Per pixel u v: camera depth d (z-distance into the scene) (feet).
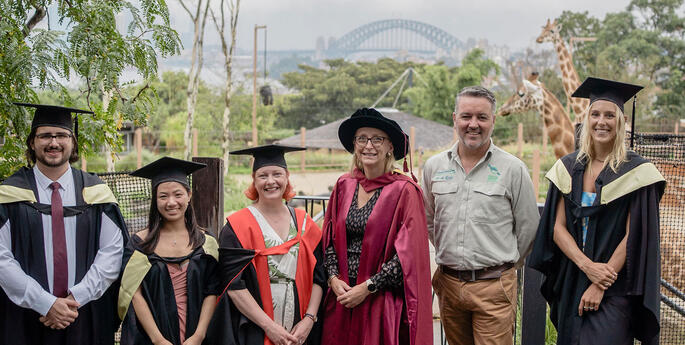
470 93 12.61
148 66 15.20
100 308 12.10
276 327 11.84
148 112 17.02
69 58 14.32
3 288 11.22
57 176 11.97
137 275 11.80
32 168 12.07
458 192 12.85
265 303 12.10
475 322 12.89
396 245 12.05
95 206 12.10
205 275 12.26
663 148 16.37
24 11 14.98
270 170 12.42
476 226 12.64
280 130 155.33
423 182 13.61
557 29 50.55
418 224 12.29
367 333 12.11
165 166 12.14
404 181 12.48
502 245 12.73
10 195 11.49
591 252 12.01
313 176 88.89
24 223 11.50
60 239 11.64
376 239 12.20
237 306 12.03
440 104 131.64
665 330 15.81
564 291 12.50
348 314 12.50
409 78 192.03
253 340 11.92
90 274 11.71
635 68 153.58
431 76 131.44
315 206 38.17
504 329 12.73
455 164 13.06
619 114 11.96
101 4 14.57
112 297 12.30
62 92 15.61
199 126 106.93
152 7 15.08
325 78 203.10
